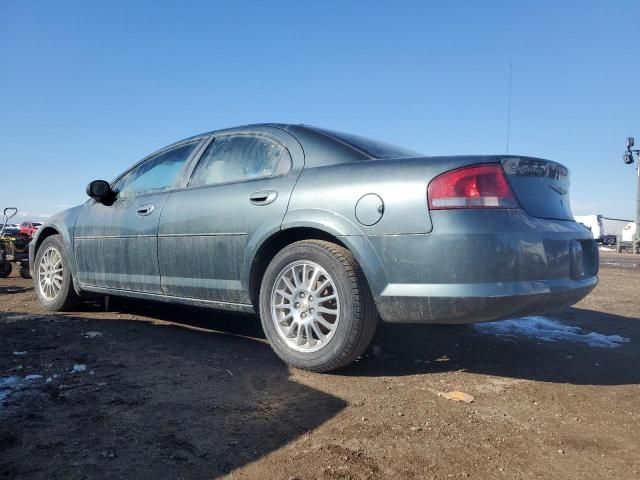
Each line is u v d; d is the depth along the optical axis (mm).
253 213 3502
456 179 2852
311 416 2549
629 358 3730
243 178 3760
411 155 3695
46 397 2709
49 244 5328
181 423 2430
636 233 27828
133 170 4812
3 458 2068
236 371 3227
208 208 3785
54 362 3322
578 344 4125
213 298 3783
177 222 3975
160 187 4387
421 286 2846
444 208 2832
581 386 3109
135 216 4363
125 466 2027
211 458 2107
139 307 5422
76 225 5004
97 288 4773
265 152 3744
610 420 2611
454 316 2809
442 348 3902
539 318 5227
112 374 3113
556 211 3248
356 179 3141
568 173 3566
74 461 2057
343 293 3051
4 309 5355
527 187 3059
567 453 2244
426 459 2148
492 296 2738
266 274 3408
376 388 2982
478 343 4078
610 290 7938
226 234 3641
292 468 2045
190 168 4191
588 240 3459
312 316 3207
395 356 3648
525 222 2912
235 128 4098
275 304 3369
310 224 3211
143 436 2285
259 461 2094
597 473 2078
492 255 2768
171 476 1966
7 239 8617
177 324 4605
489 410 2699
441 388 3021
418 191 2896
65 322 4562
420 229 2857
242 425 2426
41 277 5383
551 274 2965
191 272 3885
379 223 2973
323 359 3109
